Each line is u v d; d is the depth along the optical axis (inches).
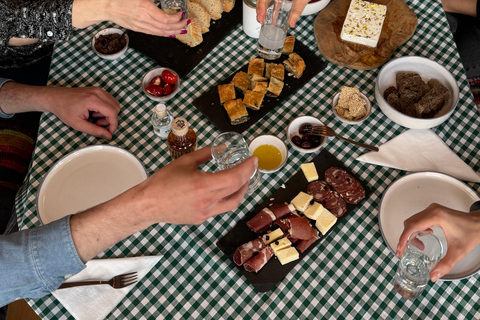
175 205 35.1
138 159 47.1
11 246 36.7
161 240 45.1
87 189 46.4
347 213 45.8
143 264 43.7
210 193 34.8
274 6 46.7
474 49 63.8
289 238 44.6
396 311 42.6
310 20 55.7
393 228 45.1
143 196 35.2
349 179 46.6
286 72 52.6
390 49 52.6
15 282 36.8
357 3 53.3
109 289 42.6
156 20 46.2
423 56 53.7
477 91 63.4
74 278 42.8
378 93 49.1
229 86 50.5
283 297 43.1
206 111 50.3
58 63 53.0
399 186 46.6
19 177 58.1
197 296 43.2
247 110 50.4
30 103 49.6
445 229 41.1
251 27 53.6
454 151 49.0
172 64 52.9
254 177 45.1
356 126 50.1
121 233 37.5
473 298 42.7
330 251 44.7
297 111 50.8
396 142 49.0
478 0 62.3
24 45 52.1
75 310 41.8
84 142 49.2
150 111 50.8
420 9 56.1
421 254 41.3
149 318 42.5
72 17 47.4
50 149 48.8
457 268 42.9
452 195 45.9
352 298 43.1
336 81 52.4
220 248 44.6
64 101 48.8
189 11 53.3
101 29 54.9
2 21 46.9
